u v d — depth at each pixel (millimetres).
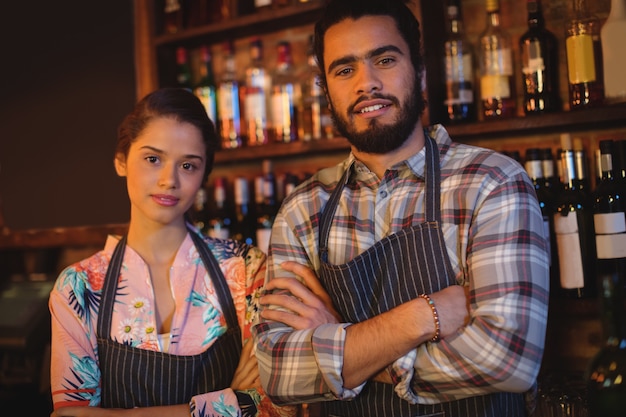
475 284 1332
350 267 1442
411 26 1549
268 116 2535
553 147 2066
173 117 1628
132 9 2574
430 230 1415
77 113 2682
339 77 1530
